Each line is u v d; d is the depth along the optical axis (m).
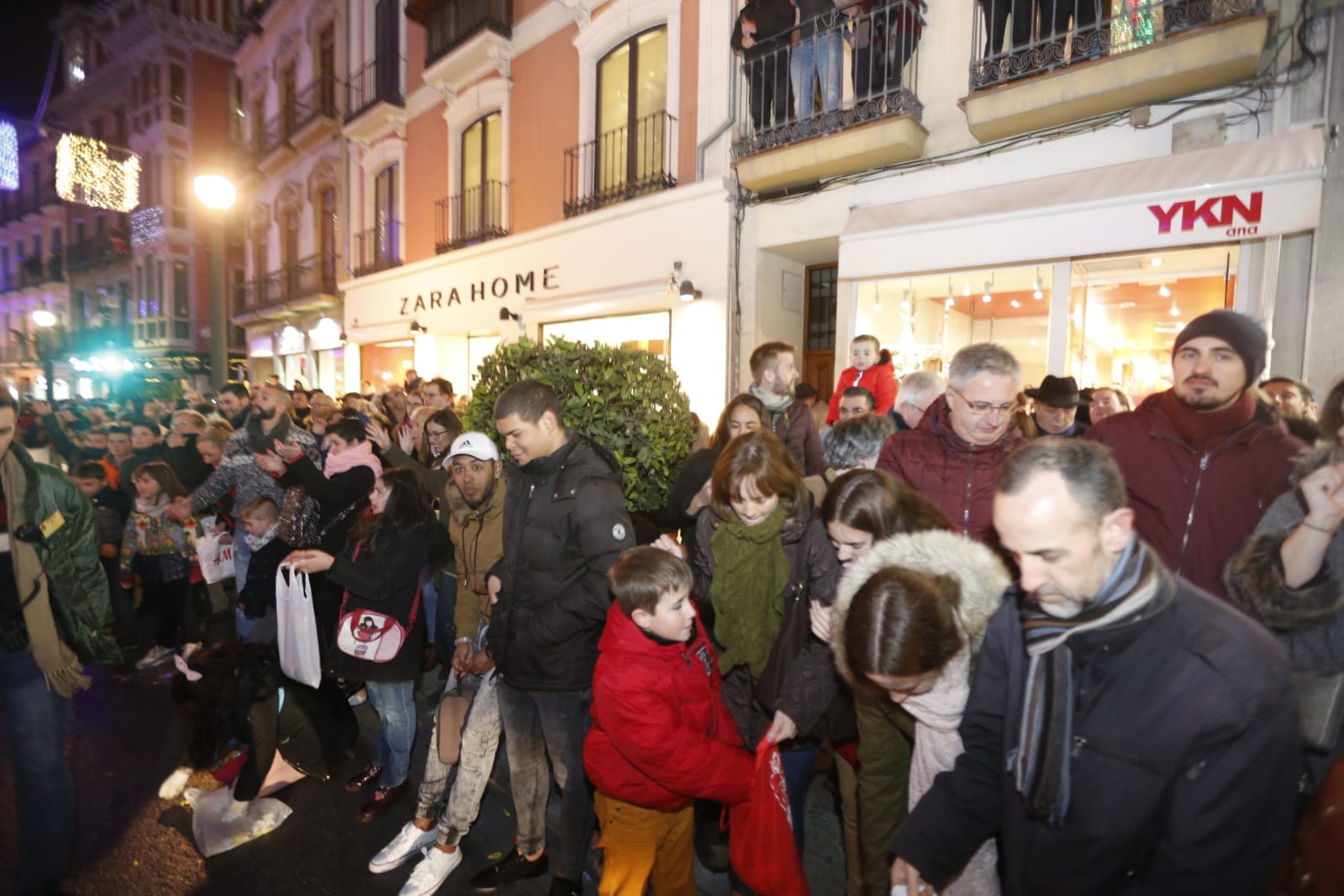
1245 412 1.98
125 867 2.72
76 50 26.70
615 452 3.27
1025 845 1.30
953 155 6.00
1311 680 1.38
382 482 2.94
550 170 9.97
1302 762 1.39
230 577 4.49
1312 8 4.32
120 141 23.88
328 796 3.20
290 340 16.81
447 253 11.60
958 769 1.52
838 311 6.55
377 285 13.47
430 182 12.35
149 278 22.83
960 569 1.52
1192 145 4.80
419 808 2.76
